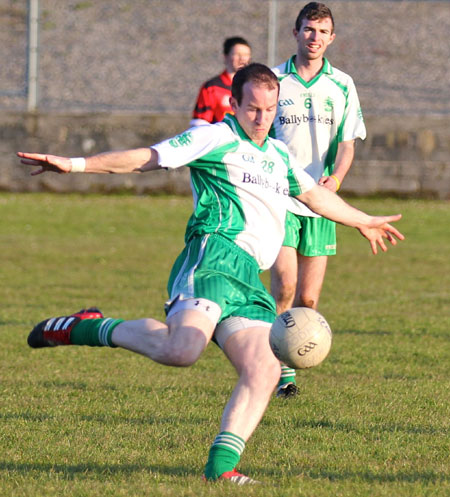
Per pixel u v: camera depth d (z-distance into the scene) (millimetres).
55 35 87812
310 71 25500
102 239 61656
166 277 47812
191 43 88062
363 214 17938
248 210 16328
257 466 16609
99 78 85875
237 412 14867
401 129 80812
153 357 15008
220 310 15469
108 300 40500
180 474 15977
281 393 23328
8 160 81625
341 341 31438
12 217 69438
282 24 87250
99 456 17312
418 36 89312
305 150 25547
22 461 17000
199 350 14781
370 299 41375
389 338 32000
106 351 30375
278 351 14875
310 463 16922
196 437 18891
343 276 48438
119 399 22859
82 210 73625
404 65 87812
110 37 88188
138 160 15484
